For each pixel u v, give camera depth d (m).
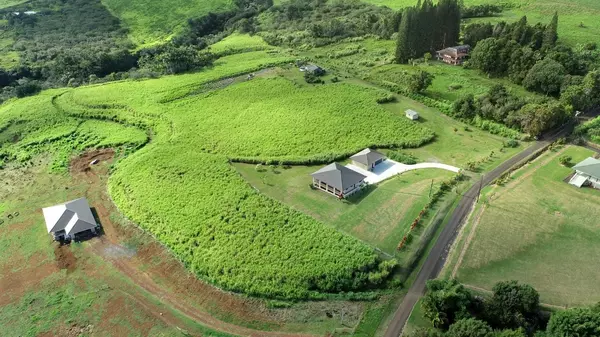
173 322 55.28
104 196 81.31
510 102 96.75
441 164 83.50
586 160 77.94
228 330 53.88
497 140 91.75
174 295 59.41
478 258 61.06
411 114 100.75
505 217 68.19
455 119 101.38
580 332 44.06
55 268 65.00
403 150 89.38
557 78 107.25
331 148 90.19
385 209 71.38
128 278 62.50
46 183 86.75
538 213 68.81
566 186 75.25
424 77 112.44
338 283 57.94
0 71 137.00
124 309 57.47
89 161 93.44
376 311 54.75
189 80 130.25
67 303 58.84
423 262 61.00
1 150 100.19
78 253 67.62
